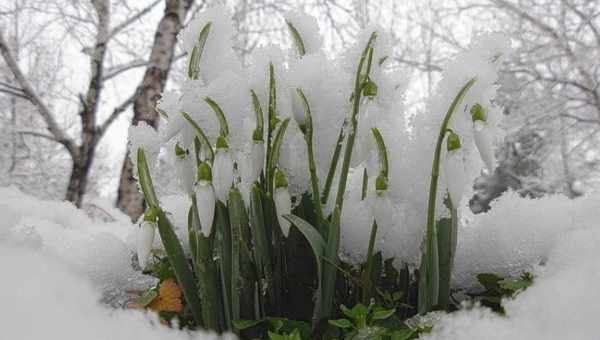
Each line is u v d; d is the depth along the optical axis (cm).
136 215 165
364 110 31
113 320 29
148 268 40
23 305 27
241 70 33
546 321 27
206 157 31
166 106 34
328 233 31
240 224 31
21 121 291
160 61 167
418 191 33
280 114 33
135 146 32
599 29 265
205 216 29
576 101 285
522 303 29
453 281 37
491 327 27
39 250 36
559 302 27
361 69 32
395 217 33
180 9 172
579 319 26
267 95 33
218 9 32
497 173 346
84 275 37
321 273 30
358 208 34
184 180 31
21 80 182
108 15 186
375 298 33
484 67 31
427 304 31
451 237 31
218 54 33
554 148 294
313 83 31
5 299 28
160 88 166
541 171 320
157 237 41
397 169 33
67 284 30
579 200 39
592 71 266
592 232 33
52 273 31
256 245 32
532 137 320
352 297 34
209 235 30
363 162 35
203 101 30
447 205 32
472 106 30
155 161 33
